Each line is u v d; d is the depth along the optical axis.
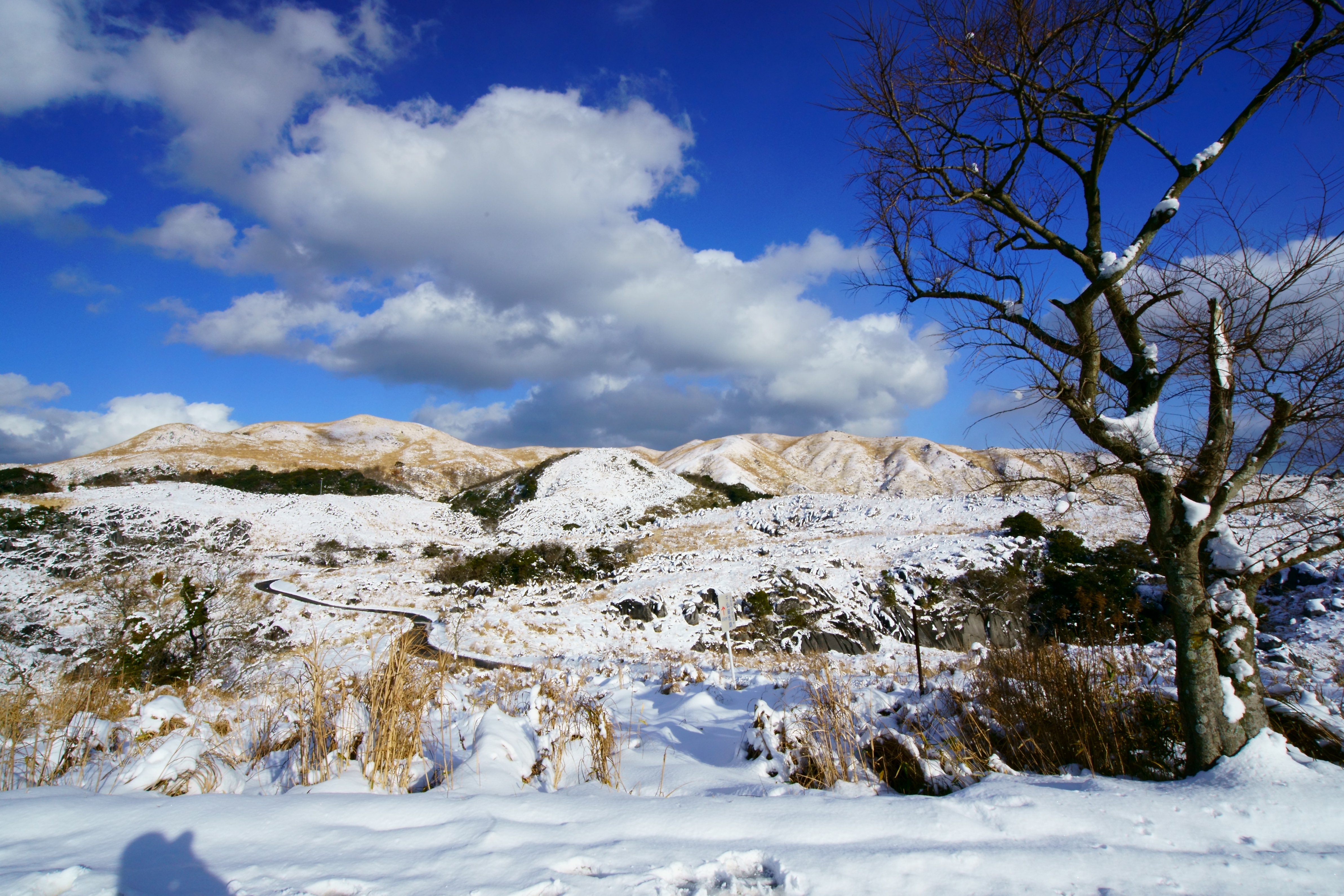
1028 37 5.15
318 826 3.15
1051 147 5.38
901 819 3.39
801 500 47.78
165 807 3.28
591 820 3.32
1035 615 21.83
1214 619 4.72
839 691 6.46
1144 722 5.22
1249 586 4.72
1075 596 19.25
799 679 9.93
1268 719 4.71
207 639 16.09
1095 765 5.02
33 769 4.15
